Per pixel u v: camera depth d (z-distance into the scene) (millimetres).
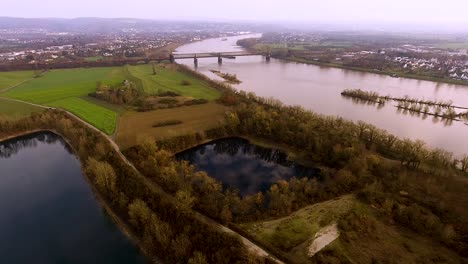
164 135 147750
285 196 97500
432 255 80062
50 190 117062
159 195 98125
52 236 93000
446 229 83562
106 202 104438
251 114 164375
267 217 93562
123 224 93875
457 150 147500
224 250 75688
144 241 83250
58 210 104812
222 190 113812
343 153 123250
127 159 126062
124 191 100938
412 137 161125
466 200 100500
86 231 94562
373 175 113312
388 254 80500
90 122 164375
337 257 79125
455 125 180750
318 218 93062
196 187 106375
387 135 141375
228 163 137500
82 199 110125
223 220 90938
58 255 85938
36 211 104750
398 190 105062
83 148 133000
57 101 199500
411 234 87000
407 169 118438
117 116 173125
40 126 167250
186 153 145000
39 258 85250
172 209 90250
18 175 129750
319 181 119000
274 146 147750
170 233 79500
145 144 126375
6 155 150625
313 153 133375
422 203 98562
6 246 89438
